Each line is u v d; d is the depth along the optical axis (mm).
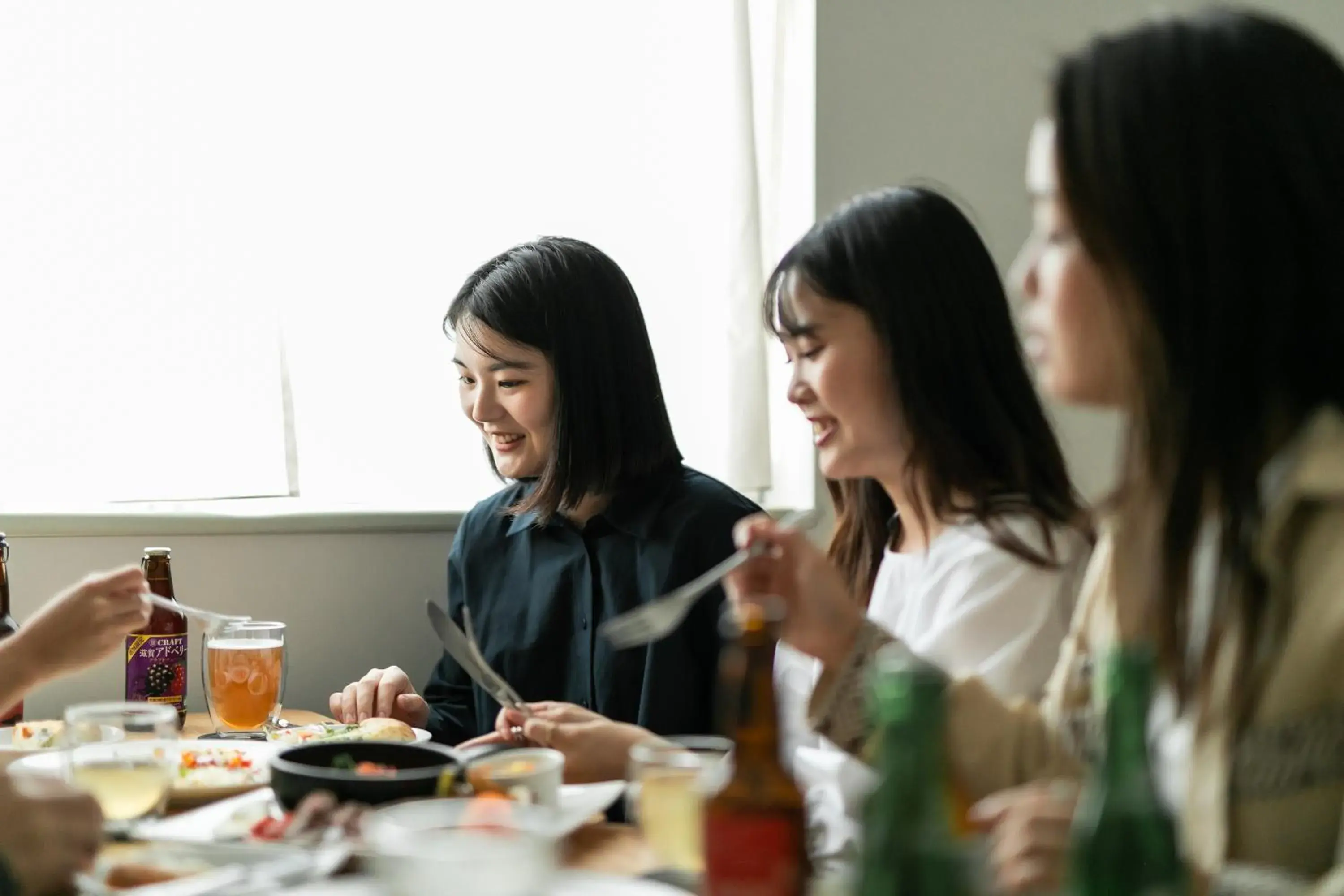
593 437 1853
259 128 2264
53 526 2035
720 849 757
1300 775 827
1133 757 674
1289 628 839
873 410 1449
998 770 1026
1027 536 1375
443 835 820
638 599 1820
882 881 643
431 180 2404
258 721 1618
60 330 2133
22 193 2121
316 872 903
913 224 1454
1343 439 847
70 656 1388
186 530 2127
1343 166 870
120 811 1021
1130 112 893
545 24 2486
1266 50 883
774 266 2621
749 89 2537
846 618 1088
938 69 2676
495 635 1922
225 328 2221
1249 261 869
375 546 2285
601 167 2529
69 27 2150
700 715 1800
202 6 2230
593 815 1113
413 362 2381
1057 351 945
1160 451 894
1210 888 733
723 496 1868
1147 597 907
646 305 2566
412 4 2387
